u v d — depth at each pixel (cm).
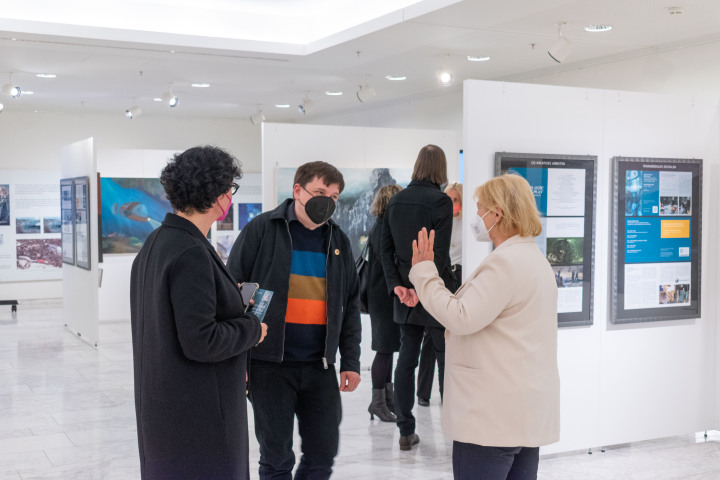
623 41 702
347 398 638
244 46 766
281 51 784
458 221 600
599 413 493
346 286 324
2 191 1329
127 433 549
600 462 479
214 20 775
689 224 513
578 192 475
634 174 493
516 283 266
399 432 520
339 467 464
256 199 1277
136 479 452
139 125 1427
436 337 463
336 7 776
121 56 807
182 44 739
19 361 816
